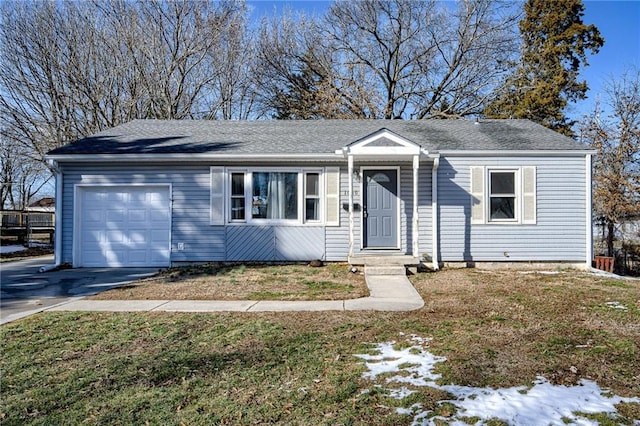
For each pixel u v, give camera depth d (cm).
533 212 1137
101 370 405
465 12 2383
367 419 311
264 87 2538
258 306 681
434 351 454
